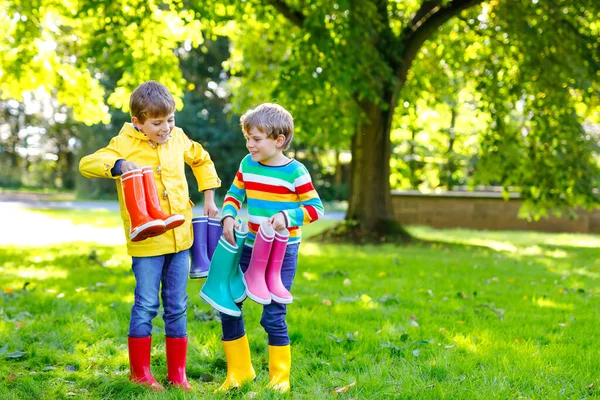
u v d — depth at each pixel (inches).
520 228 673.6
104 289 224.8
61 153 1843.0
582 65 409.1
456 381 122.0
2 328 158.1
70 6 349.1
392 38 426.9
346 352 144.5
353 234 454.3
